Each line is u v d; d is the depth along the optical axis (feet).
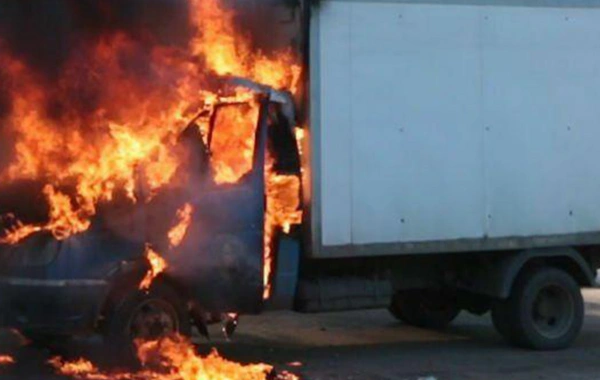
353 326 53.47
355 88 42.37
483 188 44.70
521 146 45.42
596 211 46.93
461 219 44.27
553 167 46.09
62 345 41.65
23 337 43.39
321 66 41.78
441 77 43.93
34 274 37.50
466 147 44.39
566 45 46.32
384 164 42.80
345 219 42.14
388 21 42.91
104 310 38.29
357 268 44.55
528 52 45.57
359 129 42.42
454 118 44.16
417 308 52.34
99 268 37.68
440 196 43.91
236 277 39.81
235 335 49.98
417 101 43.47
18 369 39.81
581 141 46.65
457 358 44.65
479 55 44.65
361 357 44.52
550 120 46.06
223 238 39.60
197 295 39.40
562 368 42.68
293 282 41.78
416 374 40.88
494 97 44.93
